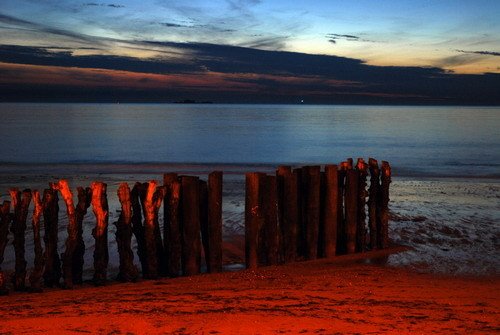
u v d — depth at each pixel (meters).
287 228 9.16
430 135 53.03
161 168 25.42
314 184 9.27
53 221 7.99
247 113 156.62
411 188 19.03
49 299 7.08
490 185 19.95
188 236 8.49
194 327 5.51
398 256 9.76
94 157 31.25
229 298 6.87
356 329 5.52
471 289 7.73
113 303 6.61
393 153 35.31
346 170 9.74
